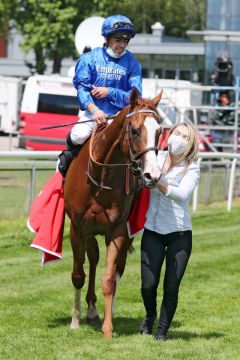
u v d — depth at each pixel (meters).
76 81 9.04
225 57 29.83
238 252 14.51
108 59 9.02
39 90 32.50
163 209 8.30
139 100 7.99
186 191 8.12
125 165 8.25
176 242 8.28
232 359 7.78
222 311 10.07
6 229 15.38
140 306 10.23
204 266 13.13
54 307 10.05
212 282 11.88
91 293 9.37
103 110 9.07
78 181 8.68
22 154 14.38
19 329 8.93
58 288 11.16
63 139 32.25
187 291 11.23
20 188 16.19
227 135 29.62
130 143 7.89
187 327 9.20
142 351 7.91
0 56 65.56
